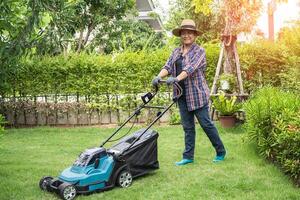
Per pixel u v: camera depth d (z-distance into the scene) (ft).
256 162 18.78
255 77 32.60
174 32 19.15
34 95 34.71
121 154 16.05
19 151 23.15
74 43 50.70
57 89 34.45
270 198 14.20
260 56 32.19
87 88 34.09
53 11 25.71
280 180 16.20
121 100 33.83
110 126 32.83
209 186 15.74
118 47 53.93
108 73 33.81
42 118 34.83
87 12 49.93
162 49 34.24
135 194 15.11
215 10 34.94
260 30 34.06
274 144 17.20
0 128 18.21
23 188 15.87
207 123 19.06
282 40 32.12
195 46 19.07
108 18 52.16
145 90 33.60
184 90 19.07
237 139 24.04
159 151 22.15
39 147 24.30
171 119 32.30
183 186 15.84
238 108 27.45
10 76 33.50
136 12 61.67
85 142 25.71
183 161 19.29
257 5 30.22
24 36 15.76
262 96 22.52
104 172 15.49
